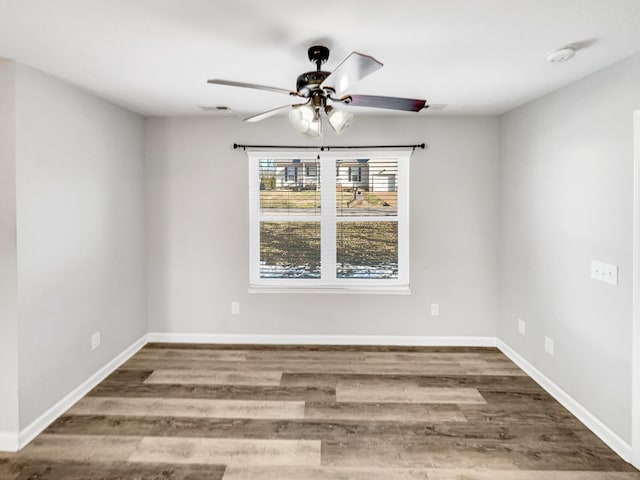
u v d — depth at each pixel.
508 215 3.42
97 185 2.95
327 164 3.75
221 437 2.27
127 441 2.23
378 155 3.61
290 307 3.77
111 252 3.15
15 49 2.03
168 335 3.80
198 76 2.47
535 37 1.89
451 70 2.35
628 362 2.09
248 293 3.77
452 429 2.35
